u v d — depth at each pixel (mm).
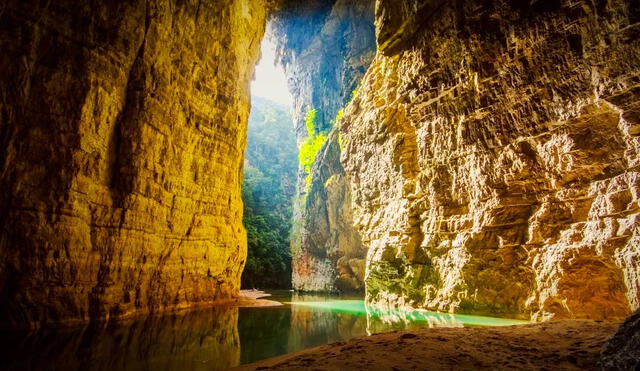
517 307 11906
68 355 6562
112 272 10742
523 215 12141
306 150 42531
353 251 32500
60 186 9266
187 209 14742
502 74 12039
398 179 18297
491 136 12805
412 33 15367
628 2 8672
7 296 8289
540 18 10664
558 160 10922
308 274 37812
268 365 6250
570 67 10219
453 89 13914
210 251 16391
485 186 13047
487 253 12859
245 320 12500
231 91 17938
